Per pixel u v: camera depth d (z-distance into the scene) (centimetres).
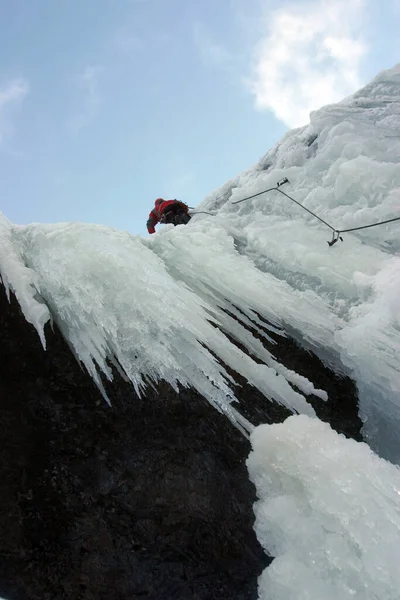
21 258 345
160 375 299
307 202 466
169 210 629
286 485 262
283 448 272
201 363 310
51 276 325
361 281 373
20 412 262
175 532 240
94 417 272
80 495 241
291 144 561
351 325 357
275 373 329
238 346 345
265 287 379
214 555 238
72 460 252
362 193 442
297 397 321
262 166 588
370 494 241
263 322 364
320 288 389
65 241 352
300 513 247
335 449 266
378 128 497
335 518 237
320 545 233
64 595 213
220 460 271
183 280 389
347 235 420
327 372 348
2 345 287
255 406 306
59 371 287
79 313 310
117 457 258
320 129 534
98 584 218
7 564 214
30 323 303
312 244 420
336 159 489
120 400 283
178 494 251
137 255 380
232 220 492
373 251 400
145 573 225
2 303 306
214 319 346
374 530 228
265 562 242
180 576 228
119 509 241
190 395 296
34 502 233
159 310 323
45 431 259
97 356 295
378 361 333
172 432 276
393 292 346
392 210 412
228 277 380
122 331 310
